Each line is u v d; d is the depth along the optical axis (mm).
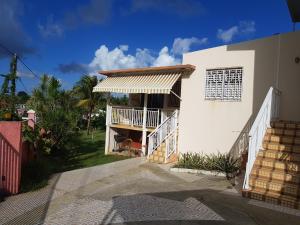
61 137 20594
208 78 15844
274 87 12562
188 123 16531
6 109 14445
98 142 31062
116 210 8734
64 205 9203
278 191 9586
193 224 7734
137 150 22359
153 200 9656
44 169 12703
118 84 20047
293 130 11344
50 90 20953
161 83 17375
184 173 13836
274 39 13617
